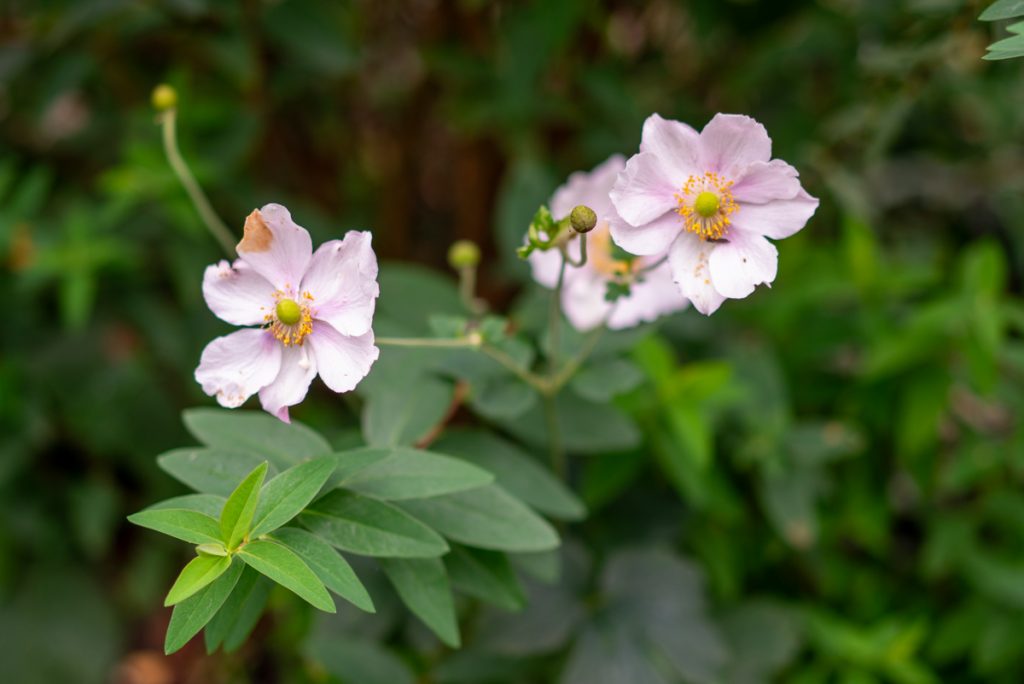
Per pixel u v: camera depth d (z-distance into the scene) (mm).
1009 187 797
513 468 514
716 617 631
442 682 564
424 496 448
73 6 646
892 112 654
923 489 654
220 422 477
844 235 705
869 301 661
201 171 676
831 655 625
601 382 508
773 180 444
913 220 837
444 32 808
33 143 814
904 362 637
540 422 548
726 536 649
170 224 722
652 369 588
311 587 411
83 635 796
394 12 857
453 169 991
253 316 443
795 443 620
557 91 794
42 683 776
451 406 532
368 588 552
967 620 641
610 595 574
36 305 761
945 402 632
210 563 418
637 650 560
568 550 577
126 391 750
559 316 532
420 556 437
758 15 718
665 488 644
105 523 765
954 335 624
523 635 553
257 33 695
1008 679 658
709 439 612
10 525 764
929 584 686
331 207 903
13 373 723
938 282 713
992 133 721
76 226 680
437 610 456
